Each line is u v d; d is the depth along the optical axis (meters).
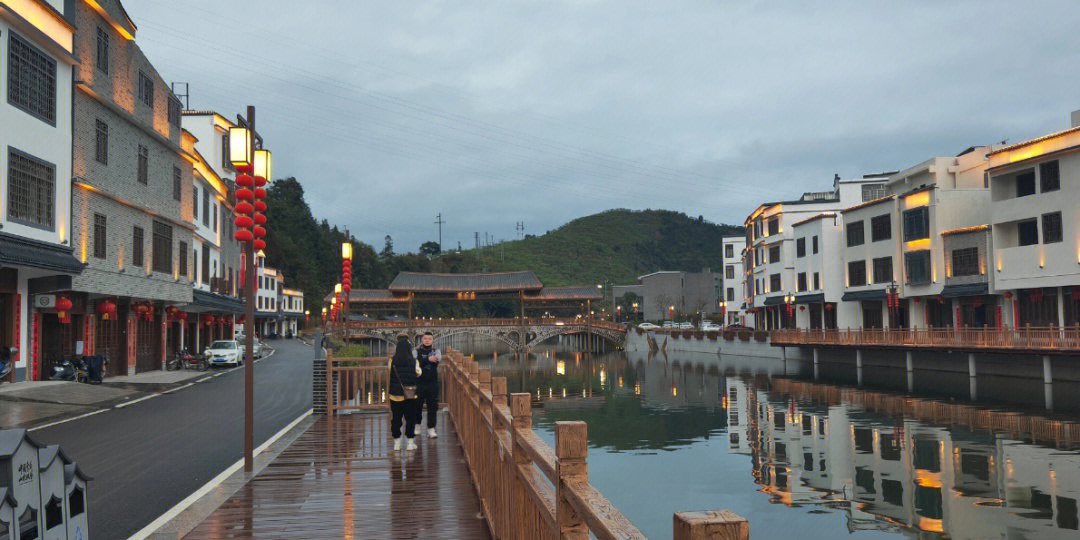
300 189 128.25
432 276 87.50
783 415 30.56
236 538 7.08
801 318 61.12
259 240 10.97
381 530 7.29
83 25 25.34
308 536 7.12
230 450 12.92
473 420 9.20
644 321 119.25
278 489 9.21
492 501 6.81
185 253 36.66
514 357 80.31
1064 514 15.91
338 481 9.66
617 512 2.72
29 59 21.72
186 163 36.88
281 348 65.88
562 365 66.38
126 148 28.97
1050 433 24.16
